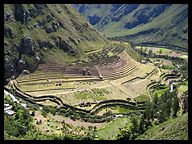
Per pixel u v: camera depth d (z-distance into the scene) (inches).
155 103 5634.8
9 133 3941.9
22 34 6555.1
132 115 5354.3
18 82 6038.4
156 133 4045.3
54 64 6761.8
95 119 4987.7
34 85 6063.0
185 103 5004.9
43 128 4338.1
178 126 3779.5
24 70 6314.0
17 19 6845.5
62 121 4751.5
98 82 6742.1
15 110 4724.4
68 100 5556.1
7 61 5940.0
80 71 6865.2
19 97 5605.3
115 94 6205.7
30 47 6456.7
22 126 4212.6
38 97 5585.6
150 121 4805.6
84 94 5920.3
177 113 5103.3
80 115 5093.5
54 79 6417.3
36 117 4712.1
